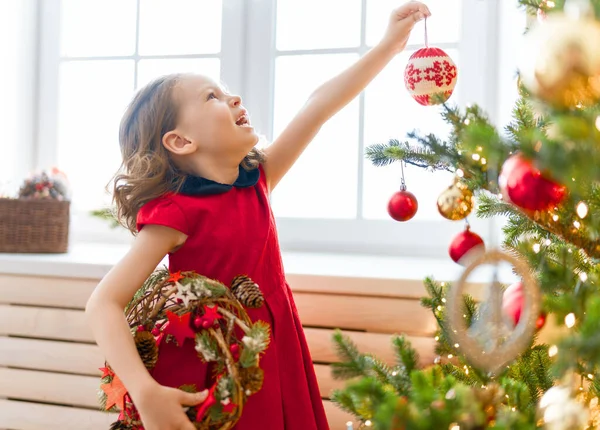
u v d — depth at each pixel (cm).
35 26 189
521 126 86
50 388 143
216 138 102
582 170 59
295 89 171
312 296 129
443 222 160
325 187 171
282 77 172
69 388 142
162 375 96
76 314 141
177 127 104
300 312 130
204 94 105
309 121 118
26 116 191
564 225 77
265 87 171
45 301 144
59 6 189
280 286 107
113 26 185
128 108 109
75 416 142
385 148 105
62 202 161
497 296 74
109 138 186
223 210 102
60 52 189
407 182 165
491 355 70
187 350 96
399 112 164
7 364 146
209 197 102
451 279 123
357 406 77
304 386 104
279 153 117
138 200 102
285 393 103
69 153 189
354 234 167
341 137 169
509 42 144
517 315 74
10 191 171
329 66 169
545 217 75
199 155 104
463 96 158
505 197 71
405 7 119
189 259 101
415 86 107
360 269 136
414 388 73
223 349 82
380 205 167
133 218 105
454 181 101
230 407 81
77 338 142
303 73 171
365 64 120
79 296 142
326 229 170
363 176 168
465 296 103
